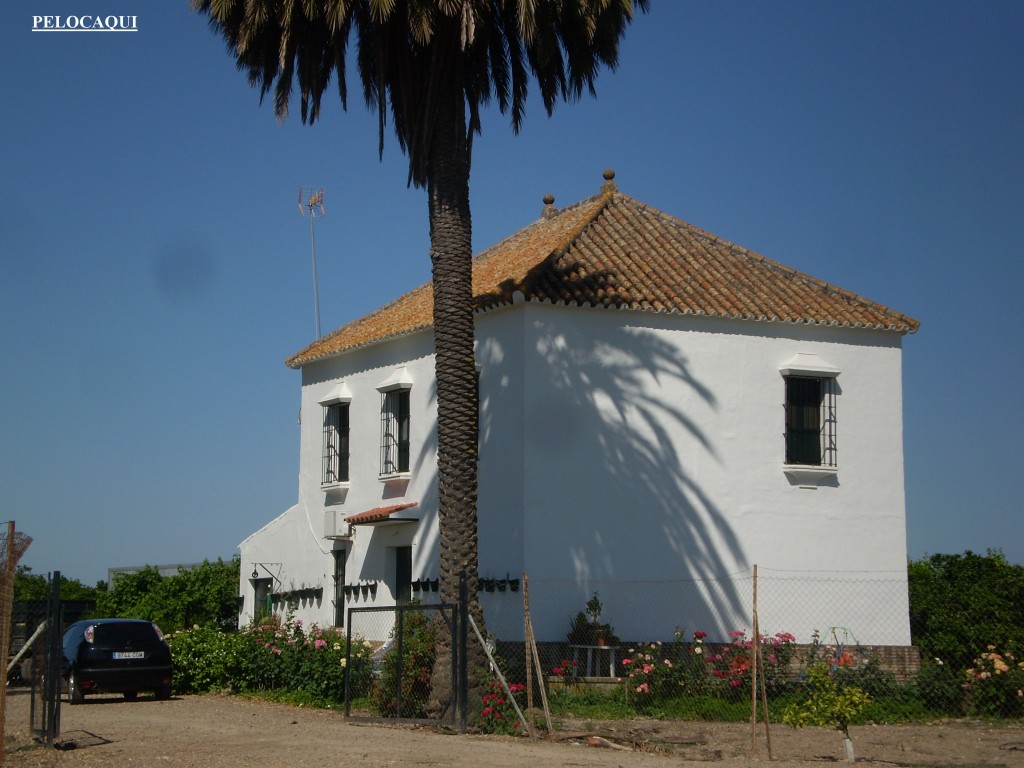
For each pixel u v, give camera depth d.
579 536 21.34
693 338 22.80
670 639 21.59
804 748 15.86
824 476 23.45
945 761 14.73
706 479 22.47
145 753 14.00
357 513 26.91
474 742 15.12
